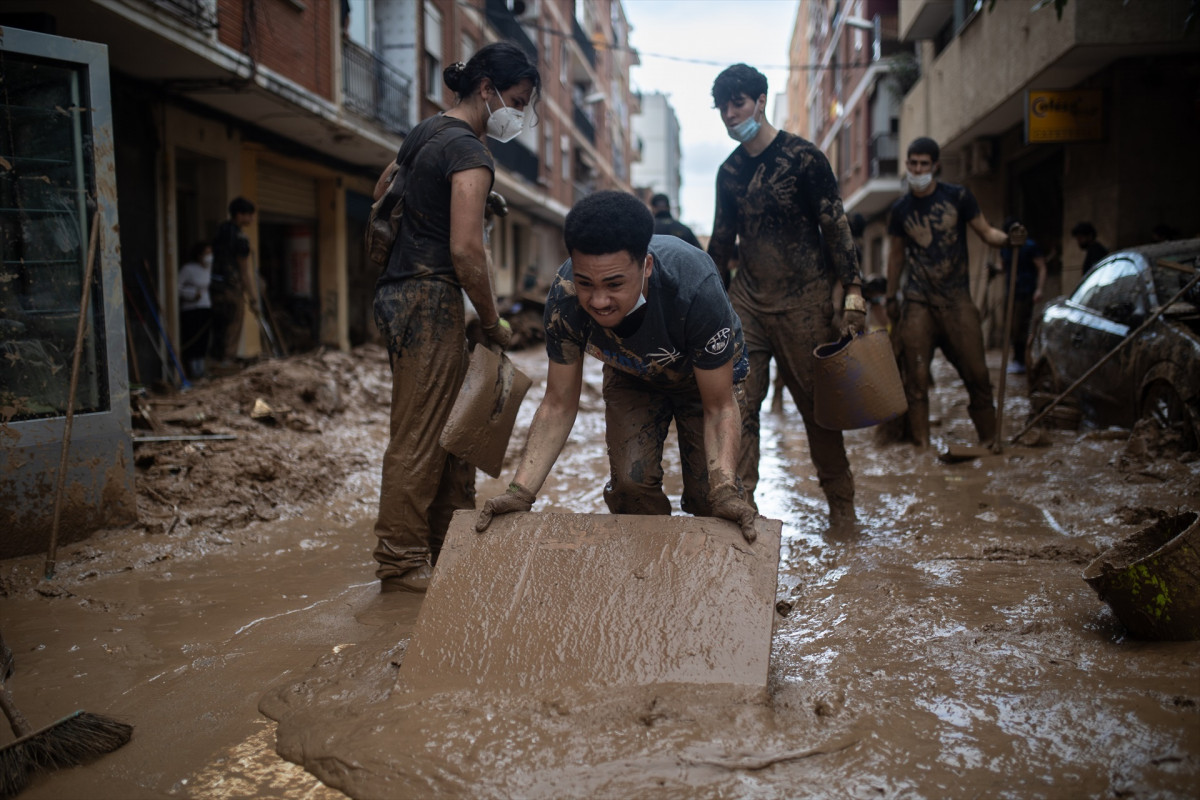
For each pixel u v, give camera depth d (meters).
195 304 10.41
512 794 1.91
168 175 11.15
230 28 10.53
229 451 5.67
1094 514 4.38
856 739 2.09
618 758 2.00
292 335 15.97
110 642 3.03
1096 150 12.60
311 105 12.52
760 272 4.17
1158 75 11.59
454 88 3.64
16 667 2.82
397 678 2.38
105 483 4.27
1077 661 2.48
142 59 9.89
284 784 2.08
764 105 4.08
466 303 3.58
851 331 4.07
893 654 2.62
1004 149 16.94
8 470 3.92
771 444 7.57
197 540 4.35
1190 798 1.79
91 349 4.25
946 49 17.52
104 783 2.12
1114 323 6.44
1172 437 5.27
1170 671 2.33
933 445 6.77
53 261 4.12
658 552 2.55
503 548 2.62
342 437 7.08
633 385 3.25
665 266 2.71
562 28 34.09
